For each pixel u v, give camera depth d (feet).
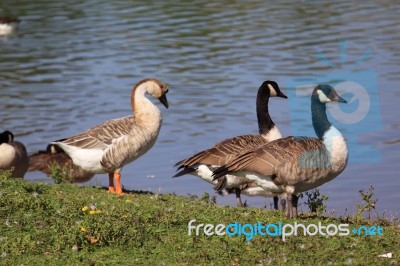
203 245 33.96
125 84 93.56
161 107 84.07
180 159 67.51
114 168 48.16
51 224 36.76
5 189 42.24
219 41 117.19
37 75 99.25
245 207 43.21
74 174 59.88
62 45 118.01
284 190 38.86
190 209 39.83
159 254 33.17
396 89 85.30
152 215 37.93
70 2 161.17
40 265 32.22
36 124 77.56
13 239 34.65
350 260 31.60
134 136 47.85
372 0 154.20
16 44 119.96
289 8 146.61
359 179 60.59
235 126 76.79
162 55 108.99
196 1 156.76
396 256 32.48
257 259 32.17
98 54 110.93
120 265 31.96
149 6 151.94
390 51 106.11
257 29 125.70
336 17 135.64
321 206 43.01
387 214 50.39
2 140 62.13
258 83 92.22
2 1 166.40
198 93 88.94
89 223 35.99
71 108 83.25
